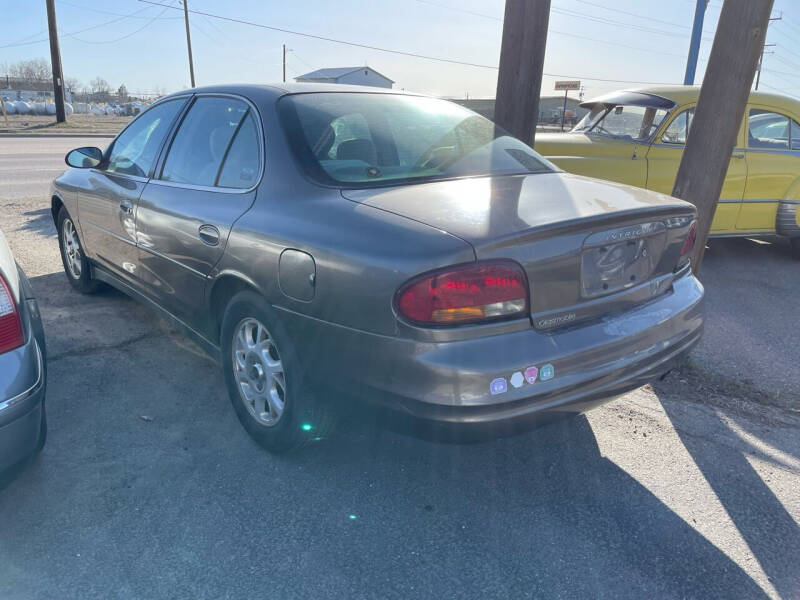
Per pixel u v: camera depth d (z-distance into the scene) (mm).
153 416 3215
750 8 3629
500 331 2156
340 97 3170
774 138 6555
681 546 2398
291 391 2600
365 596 2119
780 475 2865
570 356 2244
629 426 3271
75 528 2398
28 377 2264
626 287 2520
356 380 2293
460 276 2059
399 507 2580
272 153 2807
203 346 3336
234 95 3219
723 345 4391
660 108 6477
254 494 2625
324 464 2850
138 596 2090
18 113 39906
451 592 2148
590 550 2365
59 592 2096
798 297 5574
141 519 2457
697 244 4035
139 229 3594
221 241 2844
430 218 2250
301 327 2465
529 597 2139
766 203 6516
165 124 3680
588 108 7547
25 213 8172
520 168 3061
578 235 2291
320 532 2418
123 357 3895
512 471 2855
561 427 3246
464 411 2092
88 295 4988
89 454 2873
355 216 2363
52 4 29016
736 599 2152
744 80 3748
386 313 2141
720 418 3367
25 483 2654
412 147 2990
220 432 3088
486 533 2443
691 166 3965
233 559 2266
